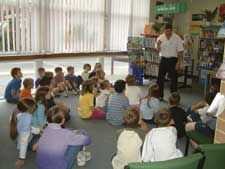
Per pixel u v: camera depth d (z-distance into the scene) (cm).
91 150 312
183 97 584
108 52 679
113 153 305
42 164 236
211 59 733
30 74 618
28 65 624
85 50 635
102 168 272
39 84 491
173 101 354
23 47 531
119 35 700
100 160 288
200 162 169
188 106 509
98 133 365
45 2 549
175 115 333
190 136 273
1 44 502
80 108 425
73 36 607
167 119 231
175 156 202
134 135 235
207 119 282
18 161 266
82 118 421
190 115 358
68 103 506
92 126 391
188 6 827
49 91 370
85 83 431
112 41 687
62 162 235
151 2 754
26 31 532
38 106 297
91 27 637
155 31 710
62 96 554
